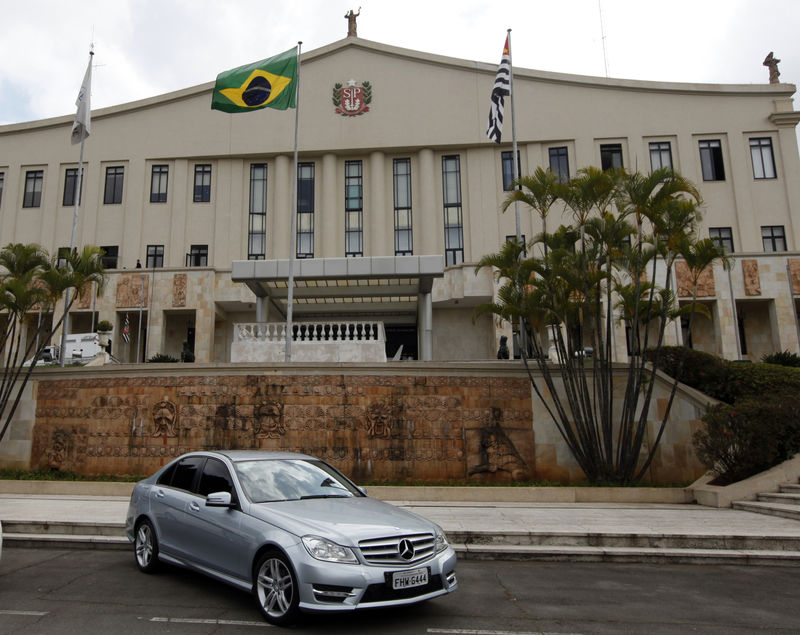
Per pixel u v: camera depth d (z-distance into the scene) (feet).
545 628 18.85
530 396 55.11
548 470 53.93
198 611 19.95
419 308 90.02
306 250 116.88
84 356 85.61
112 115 122.62
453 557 19.99
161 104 121.90
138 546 25.61
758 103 115.14
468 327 109.81
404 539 18.84
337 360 69.36
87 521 33.55
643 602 21.84
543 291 50.90
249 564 19.70
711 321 100.12
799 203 110.52
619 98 117.70
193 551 22.38
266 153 118.73
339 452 53.62
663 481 52.70
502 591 23.21
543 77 118.42
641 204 47.93
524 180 51.01
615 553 28.86
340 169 119.96
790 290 95.91
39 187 122.52
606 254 51.13
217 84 77.41
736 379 51.06
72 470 56.75
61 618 19.21
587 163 115.65
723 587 24.09
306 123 119.03
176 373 56.39
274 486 22.50
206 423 55.11
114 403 57.11
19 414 59.31
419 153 118.73
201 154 119.44
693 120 115.75
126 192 119.55
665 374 54.75
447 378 54.95
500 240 114.62
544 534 30.63
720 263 97.50
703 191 112.98
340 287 88.74
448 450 53.83
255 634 17.76
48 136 123.34
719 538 30.07
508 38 79.00
